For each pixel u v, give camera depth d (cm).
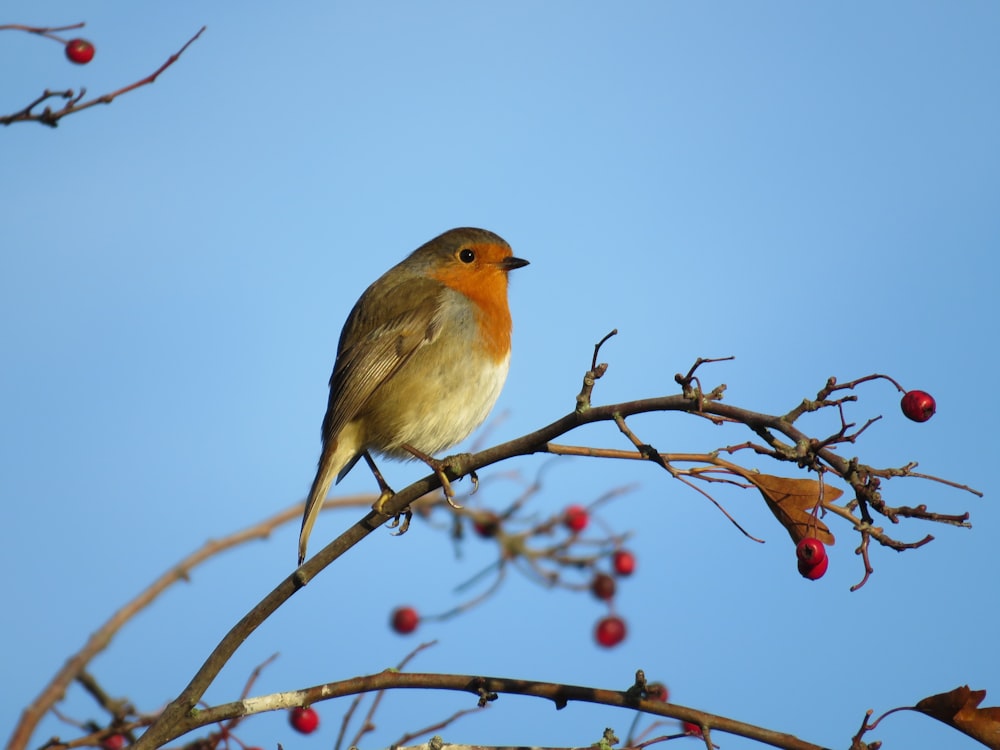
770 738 721
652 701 740
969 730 683
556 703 750
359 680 763
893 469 688
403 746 768
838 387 720
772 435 718
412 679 766
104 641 860
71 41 962
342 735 831
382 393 1176
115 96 892
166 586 915
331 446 1148
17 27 871
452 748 760
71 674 830
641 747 732
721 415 725
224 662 755
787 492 747
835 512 706
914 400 714
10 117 870
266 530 997
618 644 1230
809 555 716
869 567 675
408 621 1202
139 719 860
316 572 806
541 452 802
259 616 778
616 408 744
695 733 732
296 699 752
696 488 726
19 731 788
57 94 880
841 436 691
